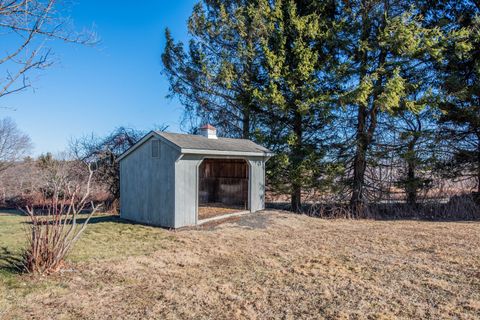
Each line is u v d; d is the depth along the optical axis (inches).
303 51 475.8
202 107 593.6
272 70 494.3
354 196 517.0
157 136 359.6
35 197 620.1
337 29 479.8
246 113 559.5
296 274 211.8
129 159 399.9
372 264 234.5
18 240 286.2
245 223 386.0
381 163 514.3
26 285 179.6
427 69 483.2
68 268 209.8
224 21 513.3
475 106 465.7
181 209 351.3
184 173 354.6
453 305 164.7
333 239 319.6
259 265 230.7
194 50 556.7
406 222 444.8
